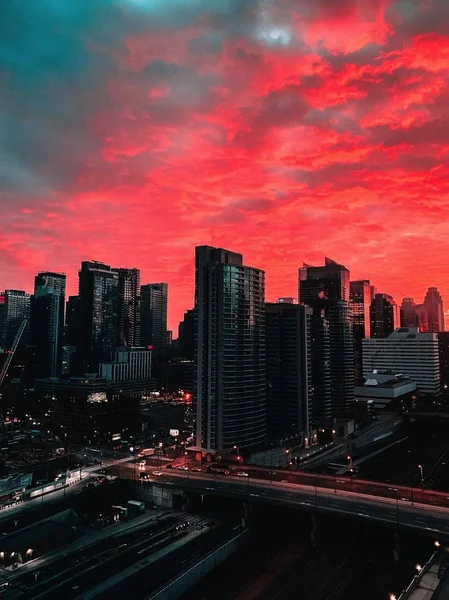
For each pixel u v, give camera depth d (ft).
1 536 489.67
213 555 460.14
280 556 478.59
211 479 650.02
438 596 324.60
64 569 432.66
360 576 433.89
